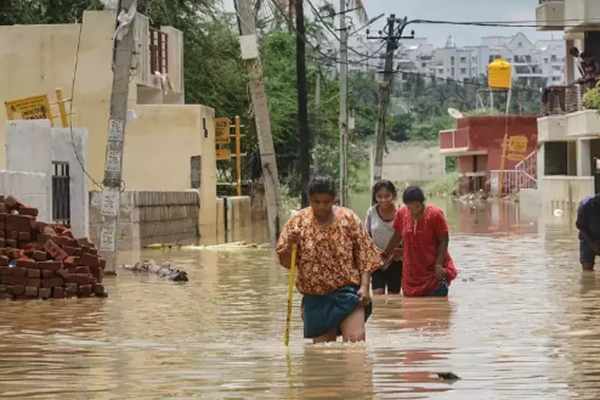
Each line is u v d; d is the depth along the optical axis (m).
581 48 79.25
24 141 30.88
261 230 54.78
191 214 47.09
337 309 14.23
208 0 62.75
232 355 13.61
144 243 39.41
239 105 64.75
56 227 22.81
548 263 30.61
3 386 11.40
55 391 11.07
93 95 47.56
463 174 126.00
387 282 21.70
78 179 33.22
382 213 21.31
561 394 10.62
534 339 15.05
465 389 10.91
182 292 23.17
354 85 132.50
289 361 12.95
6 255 21.95
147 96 52.09
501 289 23.03
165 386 11.29
